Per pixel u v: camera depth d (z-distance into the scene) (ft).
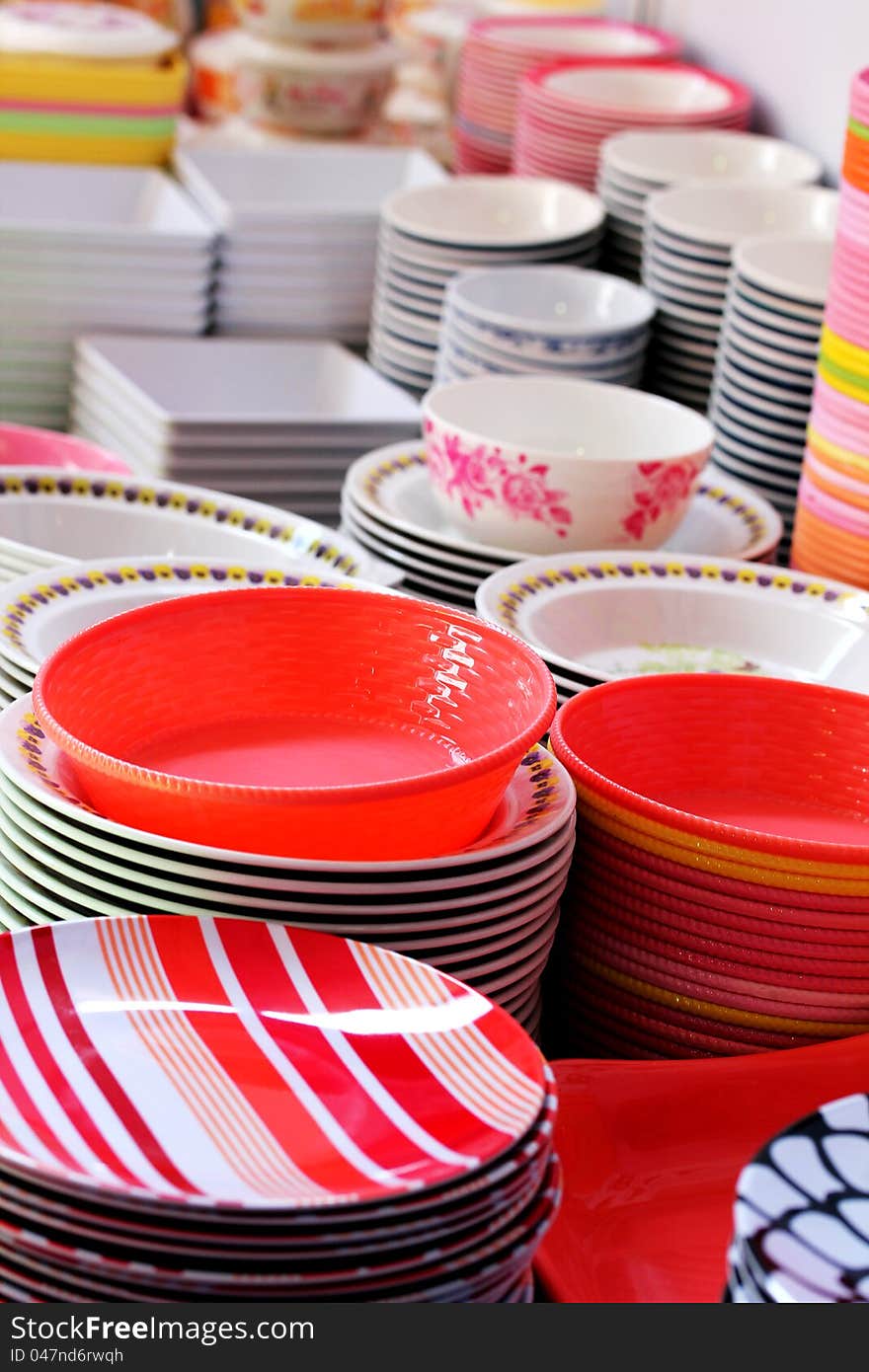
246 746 2.99
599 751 3.21
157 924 2.42
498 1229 2.00
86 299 5.90
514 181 6.28
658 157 6.12
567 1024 3.09
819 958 2.79
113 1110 2.15
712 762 3.35
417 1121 2.15
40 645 3.12
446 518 4.36
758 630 3.90
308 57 7.28
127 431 5.37
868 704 3.29
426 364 5.71
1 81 6.68
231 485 5.15
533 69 6.87
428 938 2.57
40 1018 2.28
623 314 5.43
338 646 3.10
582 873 2.96
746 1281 1.91
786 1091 2.74
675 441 4.48
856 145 3.77
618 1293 2.39
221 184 7.05
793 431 4.70
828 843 2.68
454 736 3.03
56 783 2.65
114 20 7.26
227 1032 2.31
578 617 3.78
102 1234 1.89
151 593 3.40
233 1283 1.86
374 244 6.22
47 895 2.66
